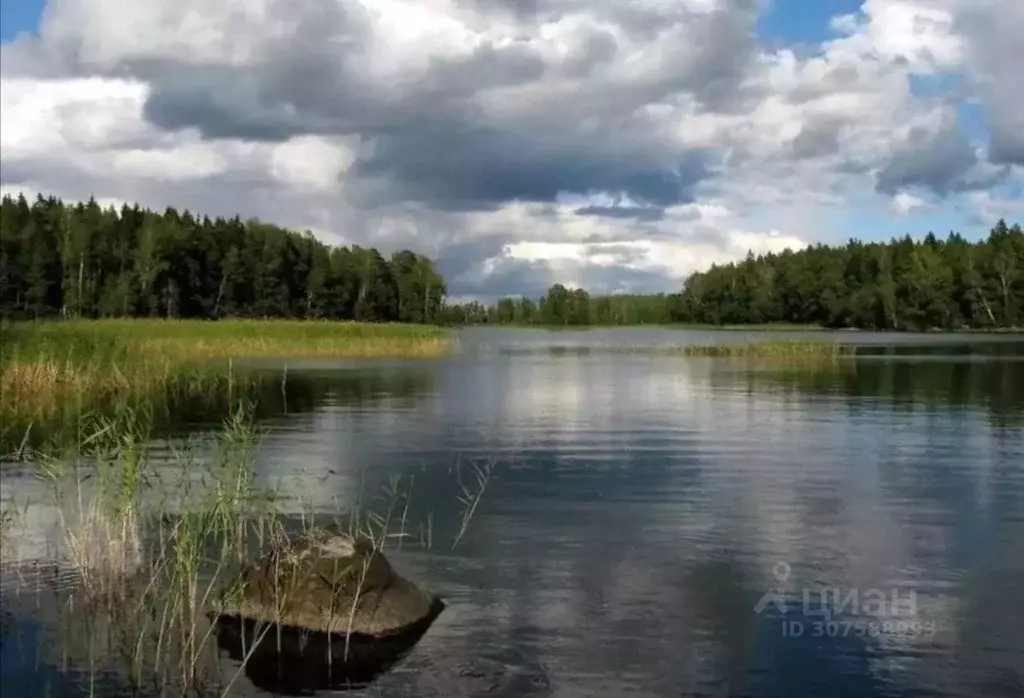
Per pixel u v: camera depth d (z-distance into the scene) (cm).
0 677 688
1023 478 1404
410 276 12269
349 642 746
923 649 743
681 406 2425
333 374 3553
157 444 1669
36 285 8594
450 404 2467
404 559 970
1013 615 813
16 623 782
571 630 775
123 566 859
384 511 1178
